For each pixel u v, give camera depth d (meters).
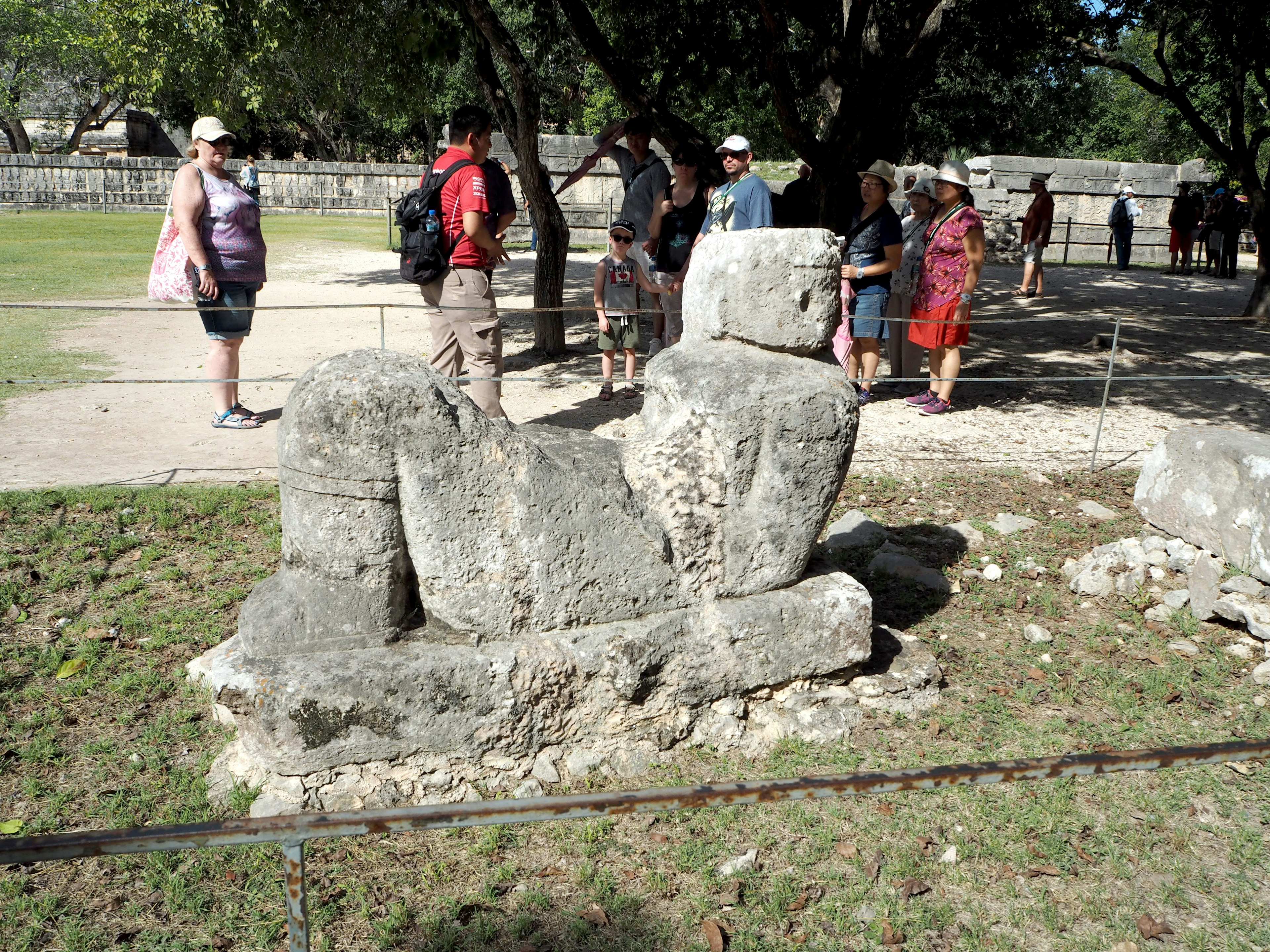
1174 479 5.23
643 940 2.62
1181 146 33.84
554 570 3.20
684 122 9.04
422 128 42.34
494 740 3.17
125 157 31.72
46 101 39.03
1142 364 10.52
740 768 3.36
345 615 3.08
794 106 8.72
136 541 4.98
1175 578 4.87
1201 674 4.08
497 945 2.59
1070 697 3.88
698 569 3.43
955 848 3.00
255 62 12.29
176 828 1.38
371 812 1.44
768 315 3.52
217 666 3.01
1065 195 23.83
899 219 7.48
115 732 3.43
